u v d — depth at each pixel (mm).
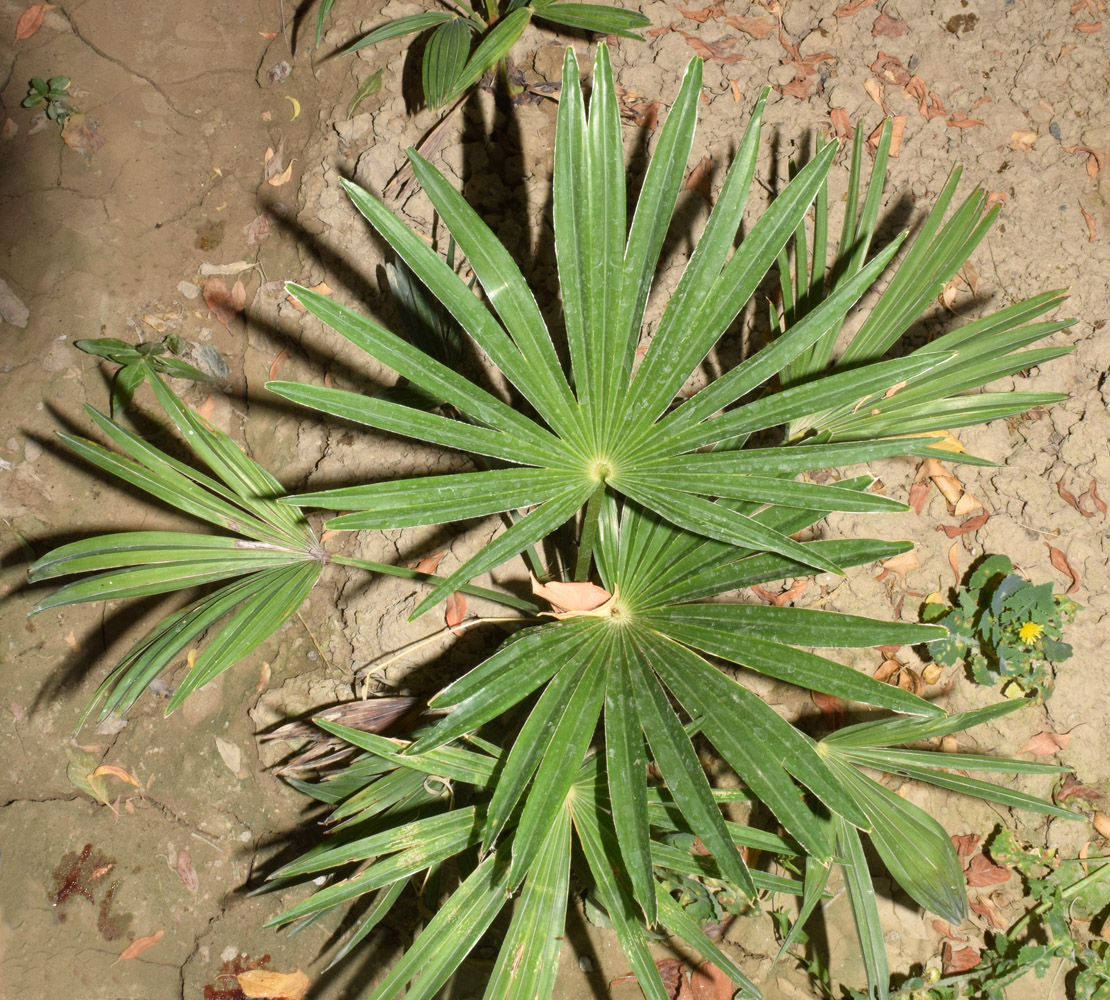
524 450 896
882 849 976
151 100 1596
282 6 1598
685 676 876
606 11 1207
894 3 1390
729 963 928
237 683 1376
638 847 812
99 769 1379
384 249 1434
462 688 851
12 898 1351
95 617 1419
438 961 900
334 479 1388
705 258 849
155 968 1315
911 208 1342
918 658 1239
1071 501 1231
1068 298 1279
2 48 1635
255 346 1479
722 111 1386
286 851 1323
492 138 1409
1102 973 1121
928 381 1024
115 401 1441
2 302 1505
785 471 872
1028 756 1198
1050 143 1325
